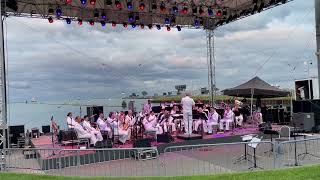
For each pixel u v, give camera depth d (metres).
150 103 21.95
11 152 13.66
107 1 18.88
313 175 9.39
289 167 10.70
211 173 10.51
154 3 19.92
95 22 20.84
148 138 16.03
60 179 10.22
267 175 9.66
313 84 20.70
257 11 20.52
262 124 20.38
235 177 9.62
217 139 17.19
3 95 13.44
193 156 13.30
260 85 21.77
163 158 12.42
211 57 24.41
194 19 23.17
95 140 15.65
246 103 27.00
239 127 21.98
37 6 18.89
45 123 24.17
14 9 17.52
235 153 13.59
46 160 12.00
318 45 19.42
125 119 17.16
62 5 19.02
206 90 25.62
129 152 13.34
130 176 10.37
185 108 18.39
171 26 22.92
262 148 14.25
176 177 9.95
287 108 23.25
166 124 18.61
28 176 10.75
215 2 20.83
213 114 19.83
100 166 12.15
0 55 13.41
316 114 19.30
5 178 10.48
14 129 18.30
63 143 15.99
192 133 19.36
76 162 12.16
